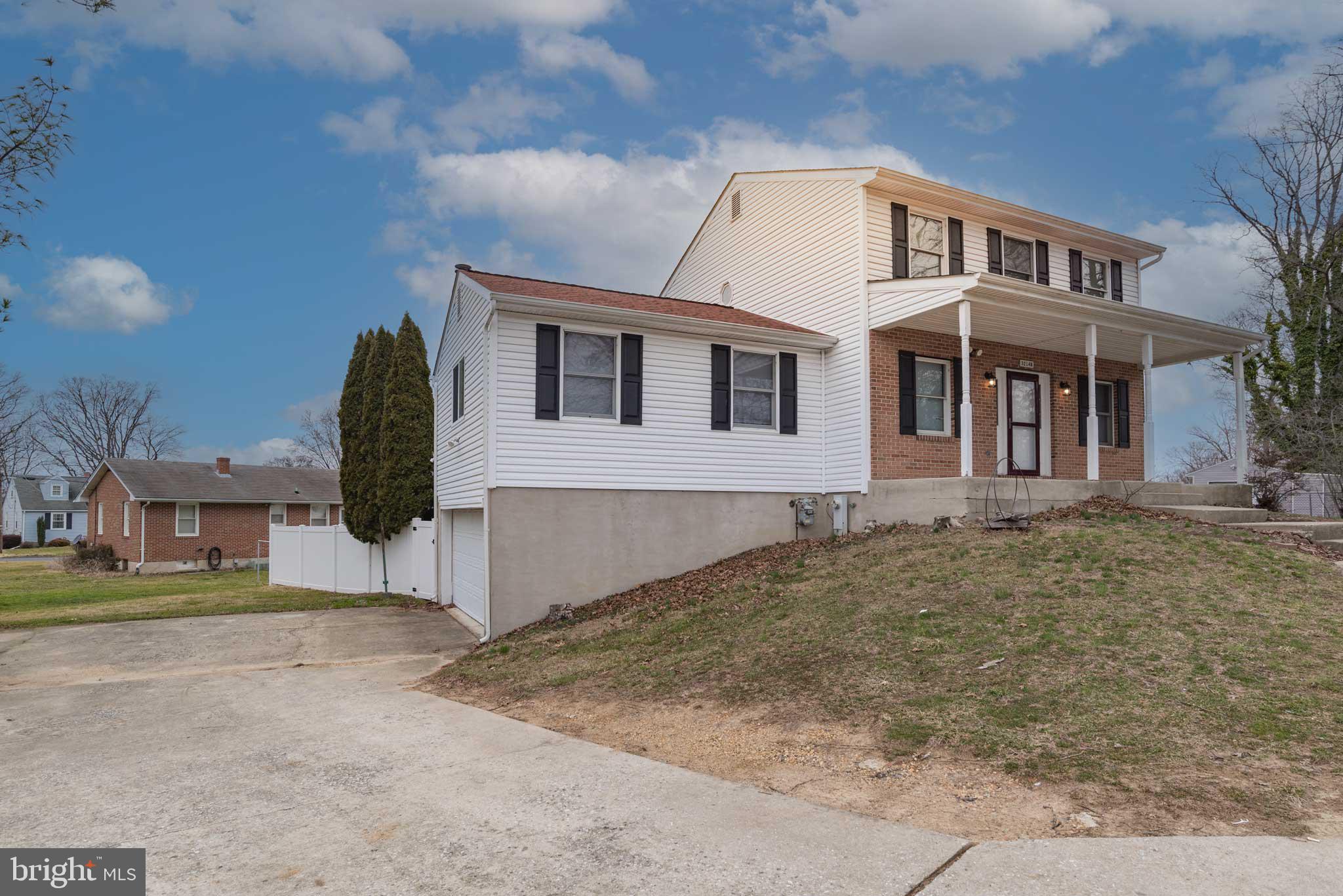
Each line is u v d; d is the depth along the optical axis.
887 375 13.45
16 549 50.78
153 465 30.78
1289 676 5.43
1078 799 4.04
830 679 6.39
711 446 12.89
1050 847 3.52
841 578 9.57
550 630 10.59
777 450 13.55
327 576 20.27
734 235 17.41
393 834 4.06
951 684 5.89
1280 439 20.72
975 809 4.04
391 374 17.83
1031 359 15.12
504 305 11.15
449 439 15.05
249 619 13.82
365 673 9.49
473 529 13.81
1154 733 4.75
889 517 12.68
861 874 3.36
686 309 13.83
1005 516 11.05
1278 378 22.08
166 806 4.64
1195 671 5.60
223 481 31.00
